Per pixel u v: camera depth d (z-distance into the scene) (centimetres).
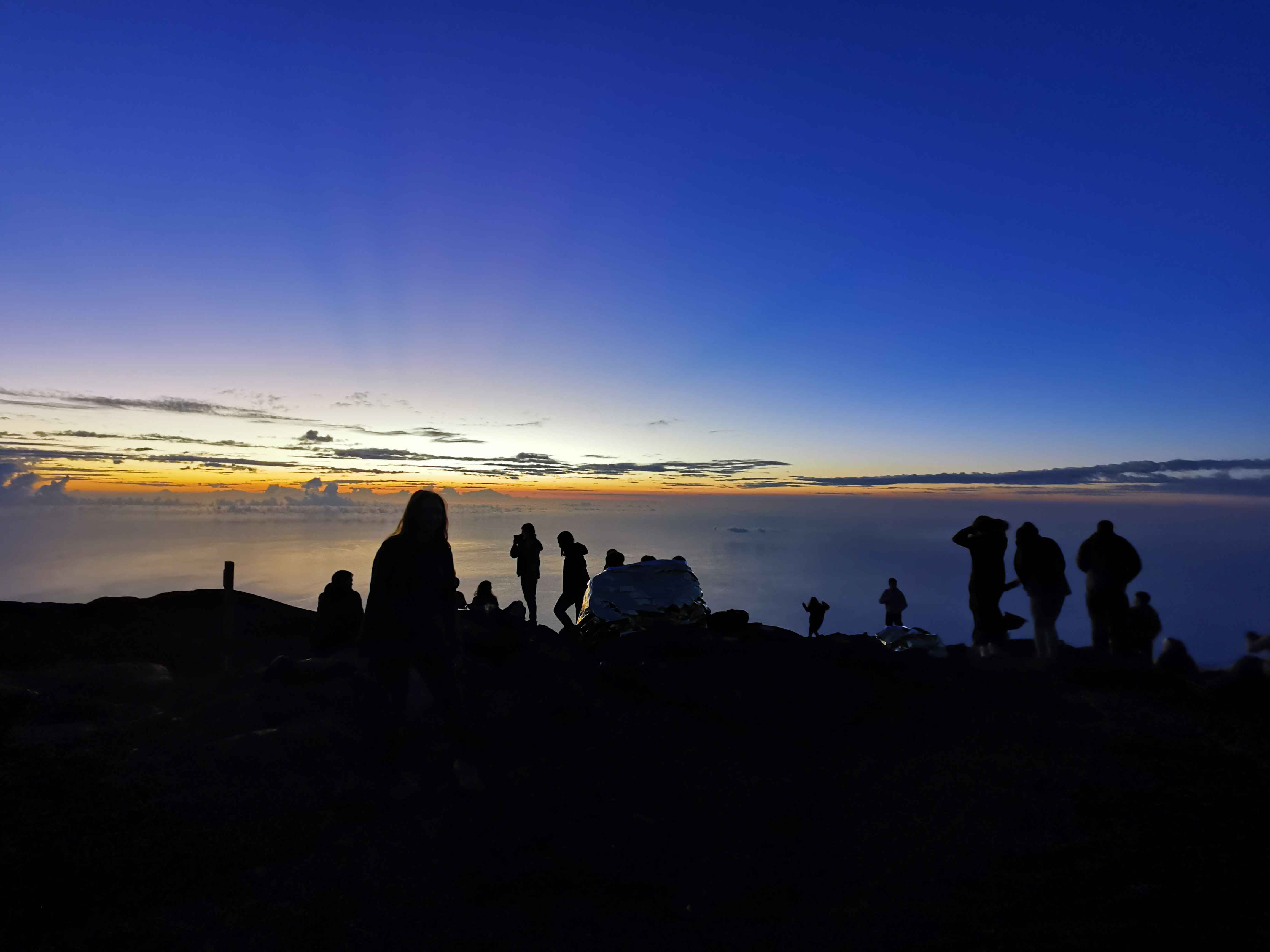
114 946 252
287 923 268
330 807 376
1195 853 327
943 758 461
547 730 519
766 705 560
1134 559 796
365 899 285
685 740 496
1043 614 770
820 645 773
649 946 257
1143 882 301
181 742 476
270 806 375
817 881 305
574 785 413
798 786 414
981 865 318
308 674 629
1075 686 637
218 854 323
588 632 941
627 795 400
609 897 291
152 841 334
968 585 856
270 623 939
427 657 434
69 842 330
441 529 450
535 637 866
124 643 784
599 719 541
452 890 294
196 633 856
